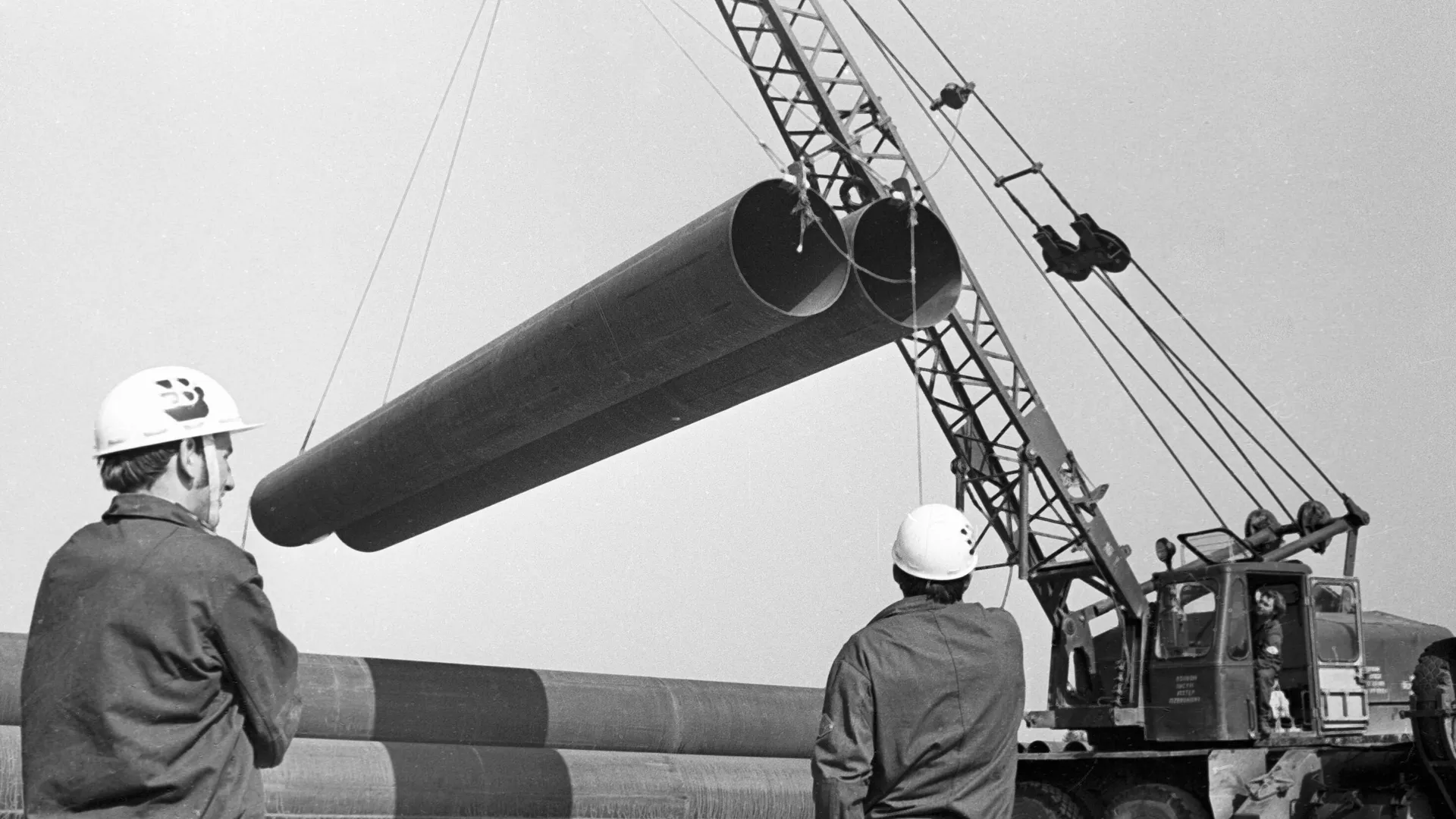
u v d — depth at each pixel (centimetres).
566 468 1086
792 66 1644
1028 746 1656
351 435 1126
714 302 784
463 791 1076
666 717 1275
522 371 927
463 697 1120
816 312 786
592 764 1188
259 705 363
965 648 483
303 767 1002
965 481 1836
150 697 350
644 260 830
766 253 820
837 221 786
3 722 920
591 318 862
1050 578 1762
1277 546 1703
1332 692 1569
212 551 359
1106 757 1560
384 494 1126
